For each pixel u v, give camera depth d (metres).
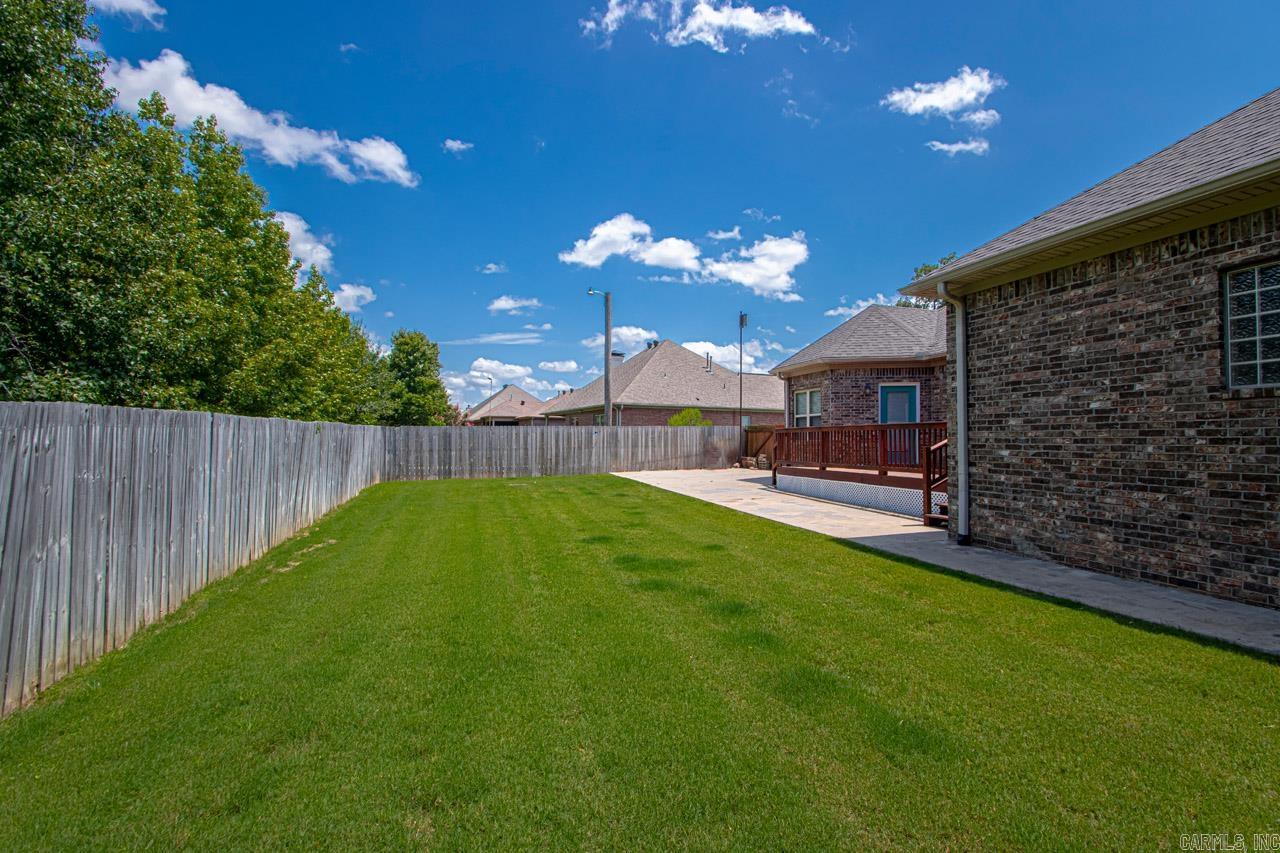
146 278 6.99
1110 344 5.95
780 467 14.53
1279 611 4.71
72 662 3.78
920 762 2.75
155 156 7.99
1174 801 2.46
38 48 6.36
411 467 18.69
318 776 2.67
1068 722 3.09
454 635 4.48
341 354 19.25
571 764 2.76
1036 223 7.30
